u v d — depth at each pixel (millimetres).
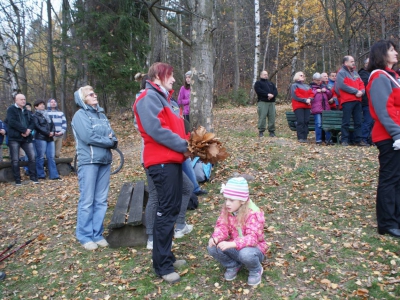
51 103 9867
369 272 3346
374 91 3746
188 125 4875
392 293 3021
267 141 8461
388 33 15930
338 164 6418
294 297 3068
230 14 29547
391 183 3867
